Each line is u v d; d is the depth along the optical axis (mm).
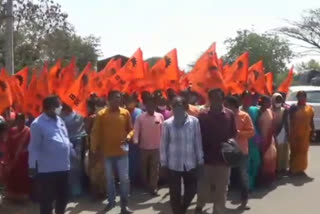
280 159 8859
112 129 6516
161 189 7957
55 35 28891
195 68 7496
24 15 26688
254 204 7016
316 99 13586
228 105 6766
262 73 8555
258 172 7820
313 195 7527
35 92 7164
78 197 7398
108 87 8492
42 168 5441
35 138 5438
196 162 5746
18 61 26172
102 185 7273
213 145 5797
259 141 7699
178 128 5699
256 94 8430
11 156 6883
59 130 5566
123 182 6531
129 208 6855
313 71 27422
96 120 6582
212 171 5852
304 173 9102
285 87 9859
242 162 6723
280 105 8695
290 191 7789
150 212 6656
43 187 5492
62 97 7113
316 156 11164
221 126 5785
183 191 6109
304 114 8859
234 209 6746
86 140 7387
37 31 27344
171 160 5711
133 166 8023
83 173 7477
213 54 7383
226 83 8281
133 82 8586
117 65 9102
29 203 6945
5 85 7062
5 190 7012
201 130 5828
